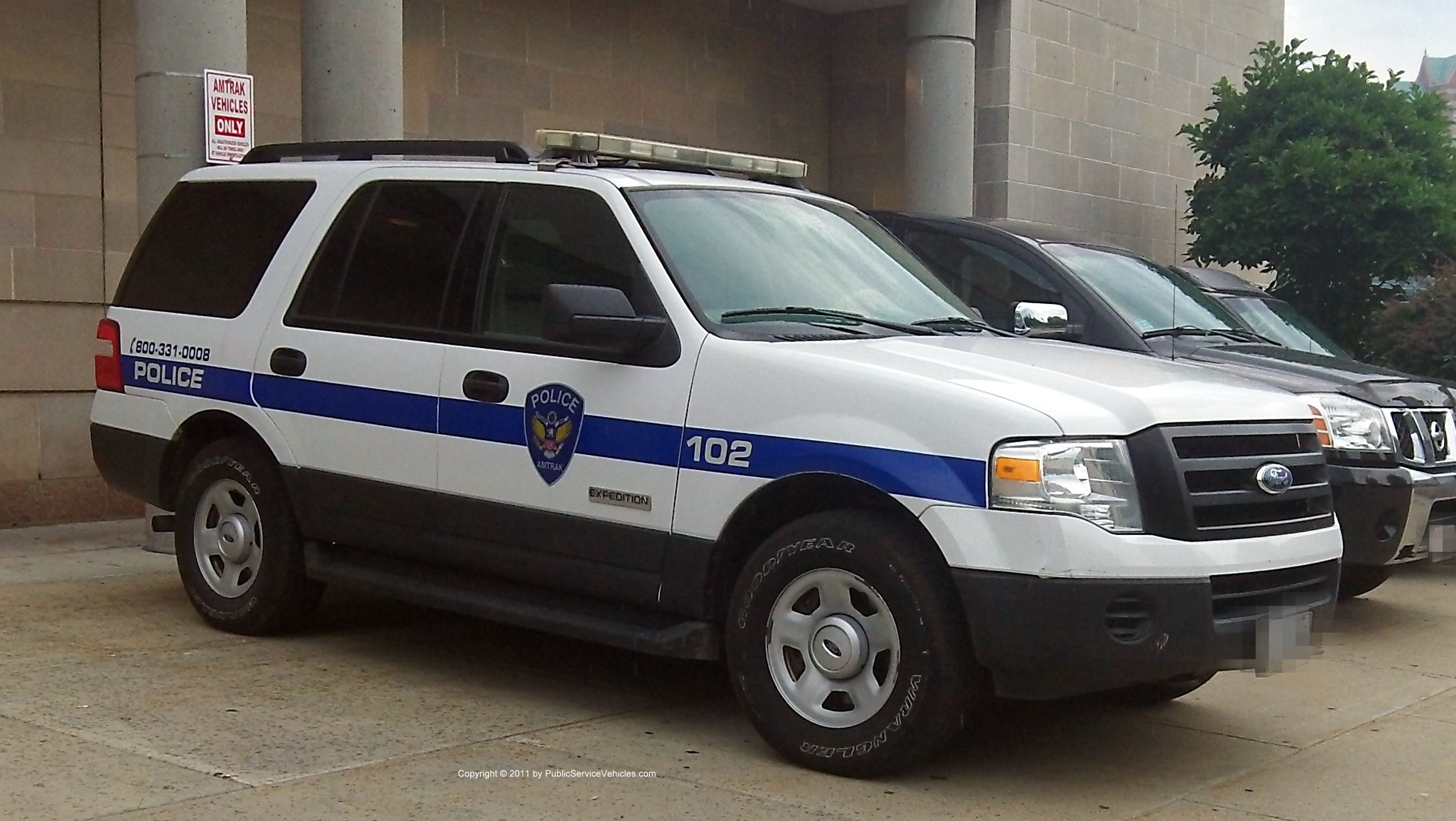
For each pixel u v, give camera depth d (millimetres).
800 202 6387
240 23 8703
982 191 15742
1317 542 5160
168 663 6219
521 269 5855
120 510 10500
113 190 10414
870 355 5137
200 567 6867
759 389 5121
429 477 5938
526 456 5645
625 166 6168
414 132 12555
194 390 6801
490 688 6020
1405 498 7453
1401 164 15070
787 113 15977
